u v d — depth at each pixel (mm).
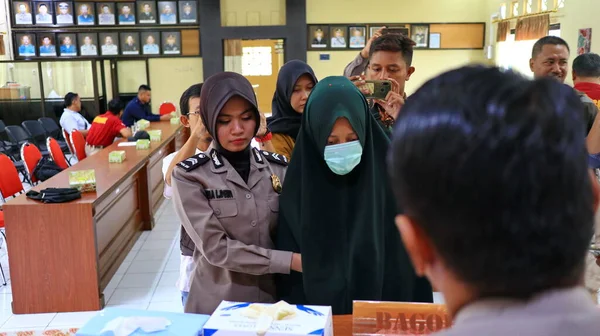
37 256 3449
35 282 3477
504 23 9836
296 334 1145
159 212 6098
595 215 436
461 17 11000
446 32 11031
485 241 402
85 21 10602
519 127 396
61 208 3412
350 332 1334
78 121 7902
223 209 1472
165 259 4590
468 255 414
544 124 398
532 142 392
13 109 9867
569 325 395
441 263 450
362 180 1429
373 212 1423
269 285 1538
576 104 422
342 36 11047
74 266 3484
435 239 434
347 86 1400
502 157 392
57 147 5695
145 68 10953
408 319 1217
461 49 11078
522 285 410
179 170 1479
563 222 394
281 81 2387
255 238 1498
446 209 411
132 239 4945
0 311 3557
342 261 1432
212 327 1187
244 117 1497
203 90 1515
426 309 1211
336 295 1414
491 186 391
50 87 10070
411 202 439
